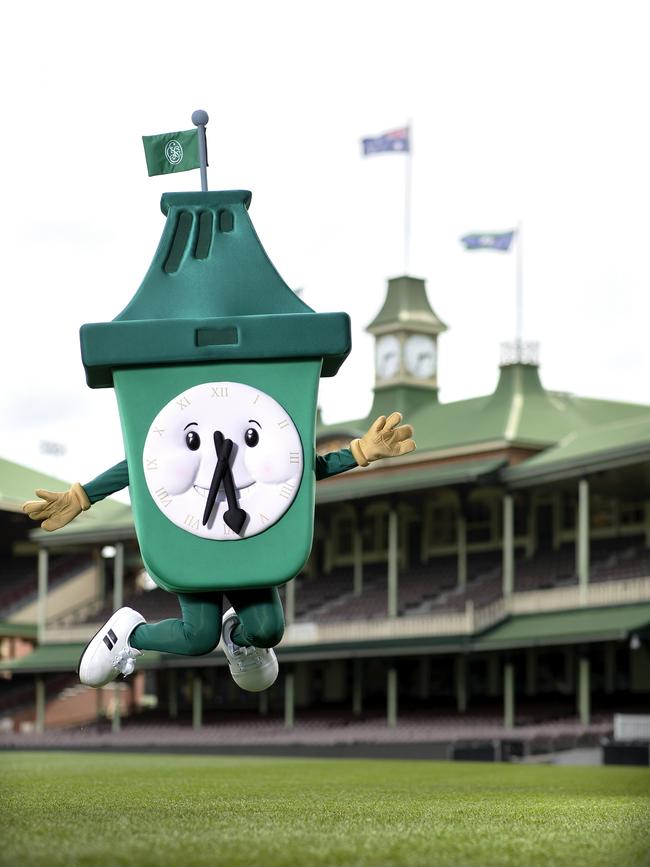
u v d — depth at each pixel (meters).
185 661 71.81
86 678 12.26
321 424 80.06
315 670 73.44
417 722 63.72
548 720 58.12
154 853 8.98
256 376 11.73
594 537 64.19
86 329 11.71
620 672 60.84
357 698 68.56
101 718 79.44
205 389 11.68
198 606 11.94
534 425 64.44
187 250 12.16
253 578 11.59
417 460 67.12
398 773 31.95
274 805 15.33
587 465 56.97
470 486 62.78
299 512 11.62
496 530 68.56
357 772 32.59
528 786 23.86
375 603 69.50
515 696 64.00
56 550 86.44
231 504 11.54
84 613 85.25
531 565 65.25
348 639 64.81
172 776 27.89
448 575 68.25
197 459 11.62
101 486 12.01
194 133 12.86
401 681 69.62
